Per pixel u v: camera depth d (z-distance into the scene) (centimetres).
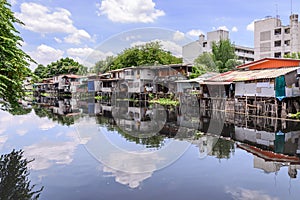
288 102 1455
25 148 775
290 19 3222
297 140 905
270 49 3434
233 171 577
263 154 721
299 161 654
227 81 1653
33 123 1262
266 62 1780
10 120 1376
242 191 476
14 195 454
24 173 559
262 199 445
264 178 538
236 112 1673
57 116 1534
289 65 1644
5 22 585
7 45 591
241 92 1692
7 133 1009
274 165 622
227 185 502
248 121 1344
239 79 1590
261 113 1535
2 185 496
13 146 802
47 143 837
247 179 532
